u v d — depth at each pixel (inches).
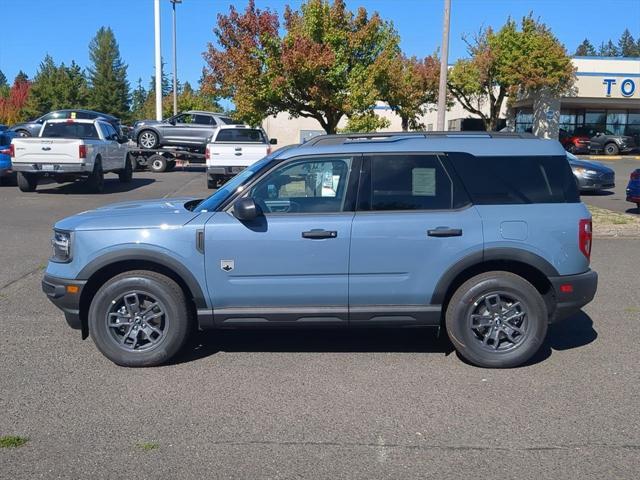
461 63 1482.5
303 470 147.6
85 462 151.3
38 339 240.1
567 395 190.1
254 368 212.4
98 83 3444.9
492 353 209.2
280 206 209.6
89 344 235.1
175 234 205.5
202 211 211.6
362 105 636.7
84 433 165.9
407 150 211.2
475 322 209.5
